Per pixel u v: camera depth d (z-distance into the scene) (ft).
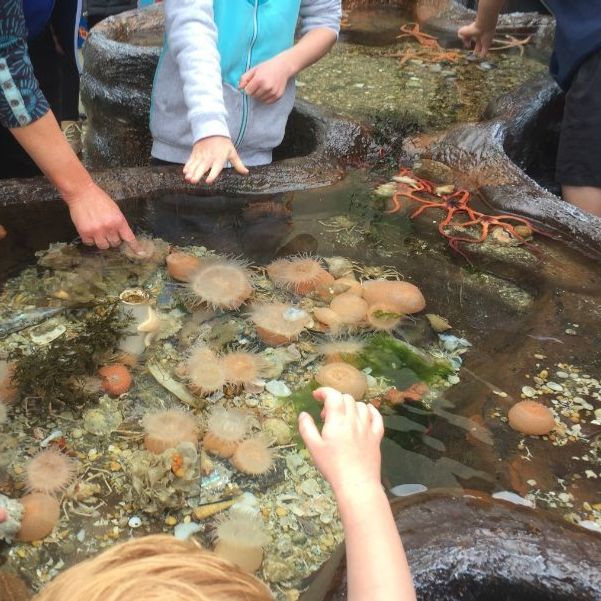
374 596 3.27
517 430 5.94
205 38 8.39
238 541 4.83
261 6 9.15
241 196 8.98
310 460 5.62
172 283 7.47
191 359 6.49
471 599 4.03
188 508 5.18
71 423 5.80
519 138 10.94
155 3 14.71
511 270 8.00
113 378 6.14
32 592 4.56
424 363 6.66
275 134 9.86
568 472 5.58
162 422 5.72
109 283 7.39
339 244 8.32
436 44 15.07
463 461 5.60
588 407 6.22
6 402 5.93
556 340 7.01
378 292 7.39
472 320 7.27
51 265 7.56
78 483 5.29
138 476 5.20
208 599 2.49
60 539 4.91
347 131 10.27
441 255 8.23
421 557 4.02
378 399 6.21
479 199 9.36
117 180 8.68
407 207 9.11
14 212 8.12
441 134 10.54
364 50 14.78
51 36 10.03
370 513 3.56
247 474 5.46
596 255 8.22
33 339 6.59
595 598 3.92
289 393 6.26
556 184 12.01
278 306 7.21
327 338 6.92
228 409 6.02
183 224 8.48
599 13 9.75
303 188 9.25
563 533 4.24
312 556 4.90
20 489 5.18
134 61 11.23
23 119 6.67
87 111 12.35
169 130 9.64
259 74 8.90
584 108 9.90
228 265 7.70
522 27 15.74
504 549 4.10
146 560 2.67
